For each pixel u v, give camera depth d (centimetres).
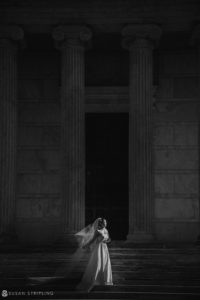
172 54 3422
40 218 3378
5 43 3028
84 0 2986
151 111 3000
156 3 2978
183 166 3384
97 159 3538
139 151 2958
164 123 3406
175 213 3344
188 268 2491
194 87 3409
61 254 2694
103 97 3406
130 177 2975
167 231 3328
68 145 2981
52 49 3419
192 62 3416
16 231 3366
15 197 3047
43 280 2333
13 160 3034
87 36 3000
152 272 2455
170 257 2633
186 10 2978
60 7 2995
